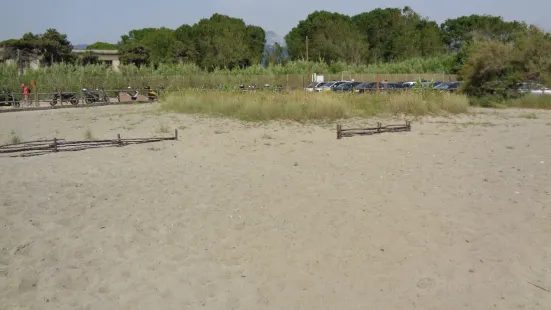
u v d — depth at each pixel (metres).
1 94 27.52
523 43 26.83
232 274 5.20
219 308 4.50
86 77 35.88
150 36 71.25
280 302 4.59
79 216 7.01
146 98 32.69
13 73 33.31
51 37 54.31
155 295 4.75
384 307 4.46
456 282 4.89
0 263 5.48
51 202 7.65
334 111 18.55
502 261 5.32
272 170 9.73
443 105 21.22
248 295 4.73
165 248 5.91
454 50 75.94
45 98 31.92
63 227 6.58
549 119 19.12
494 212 6.88
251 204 7.46
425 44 68.12
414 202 7.39
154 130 16.00
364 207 7.19
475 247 5.70
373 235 6.13
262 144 12.97
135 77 39.34
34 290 4.90
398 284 4.89
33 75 33.81
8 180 9.00
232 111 19.95
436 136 14.29
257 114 18.42
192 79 41.12
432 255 5.51
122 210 7.26
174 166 10.23
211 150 12.16
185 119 18.95
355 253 5.64
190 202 7.62
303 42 72.00
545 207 7.04
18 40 52.78
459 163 10.23
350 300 4.61
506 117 19.81
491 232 6.13
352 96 21.34
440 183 8.52
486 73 27.34
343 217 6.79
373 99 20.95
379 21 72.31
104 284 5.00
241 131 15.50
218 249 5.85
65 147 12.48
